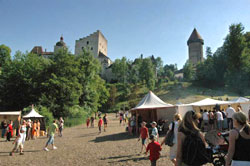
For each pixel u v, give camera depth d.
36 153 9.86
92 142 12.71
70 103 32.88
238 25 60.59
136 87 84.06
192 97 57.41
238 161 2.74
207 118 14.02
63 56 36.31
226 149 4.98
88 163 7.27
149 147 5.61
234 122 2.94
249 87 55.97
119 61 97.56
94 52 94.94
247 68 57.59
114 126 24.53
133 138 13.23
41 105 29.08
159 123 14.85
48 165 7.32
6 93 33.28
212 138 4.90
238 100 17.28
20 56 36.69
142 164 6.61
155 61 116.94
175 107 15.24
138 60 103.81
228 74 62.34
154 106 15.21
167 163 6.50
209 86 71.81
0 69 37.09
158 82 86.69
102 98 51.91
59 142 13.62
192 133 3.02
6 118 19.47
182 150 3.03
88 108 39.69
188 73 89.88
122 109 64.81
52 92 32.06
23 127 9.92
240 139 2.76
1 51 57.78
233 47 60.72
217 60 77.88
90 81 43.66
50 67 34.72
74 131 21.44
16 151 10.41
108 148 10.16
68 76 34.94
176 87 75.00
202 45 117.31
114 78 98.06
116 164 6.85
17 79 33.53
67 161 7.80
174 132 5.00
